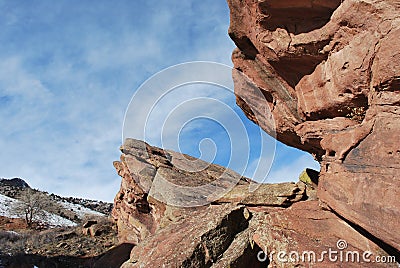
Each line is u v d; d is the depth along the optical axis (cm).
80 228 2941
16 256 2014
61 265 1981
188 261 874
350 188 773
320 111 1011
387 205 664
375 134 733
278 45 991
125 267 1000
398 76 672
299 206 1005
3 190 5262
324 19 903
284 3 895
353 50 809
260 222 964
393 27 691
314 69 1008
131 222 2247
